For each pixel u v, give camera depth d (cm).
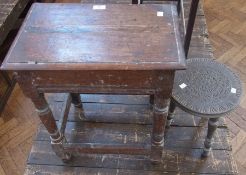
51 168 132
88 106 153
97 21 100
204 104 110
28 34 96
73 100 142
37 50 90
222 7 241
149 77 89
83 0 223
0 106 176
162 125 106
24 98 184
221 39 213
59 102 155
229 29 221
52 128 112
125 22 99
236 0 247
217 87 116
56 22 100
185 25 167
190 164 129
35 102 100
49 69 85
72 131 143
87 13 103
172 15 101
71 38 94
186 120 144
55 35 95
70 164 132
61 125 125
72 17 102
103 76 89
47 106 105
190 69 123
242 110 166
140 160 132
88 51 89
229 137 142
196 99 111
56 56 88
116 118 147
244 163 144
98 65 85
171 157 132
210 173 126
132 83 91
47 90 96
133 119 146
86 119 147
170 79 89
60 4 108
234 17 231
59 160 134
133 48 89
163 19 99
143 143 135
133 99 155
